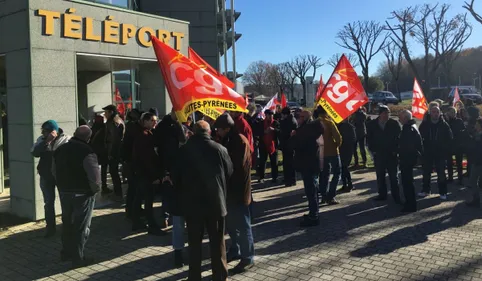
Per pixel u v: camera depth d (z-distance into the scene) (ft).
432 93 146.82
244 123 21.15
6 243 18.99
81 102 38.78
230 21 64.39
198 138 14.15
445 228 19.94
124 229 20.93
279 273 15.07
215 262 13.98
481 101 123.75
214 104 17.28
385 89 296.30
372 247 17.51
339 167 25.39
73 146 15.83
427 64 141.59
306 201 26.55
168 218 21.80
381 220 21.57
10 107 23.25
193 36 56.29
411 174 22.89
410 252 16.80
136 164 19.63
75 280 14.93
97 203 26.32
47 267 16.19
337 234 19.40
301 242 18.43
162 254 17.39
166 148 18.71
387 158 24.99
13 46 22.57
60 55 23.15
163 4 55.67
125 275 15.29
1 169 29.17
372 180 33.04
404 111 22.94
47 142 19.19
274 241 18.69
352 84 24.50
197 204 13.83
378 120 25.34
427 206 24.27
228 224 16.17
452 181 31.30
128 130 21.09
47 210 19.74
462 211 22.97
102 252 17.69
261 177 33.35
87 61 29.27
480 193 27.30
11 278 15.20
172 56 16.90
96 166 15.88
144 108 32.24
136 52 27.89
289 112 31.71
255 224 21.52
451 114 29.12
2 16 23.03
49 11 22.38
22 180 22.90
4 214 23.76
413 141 22.50
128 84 44.98
